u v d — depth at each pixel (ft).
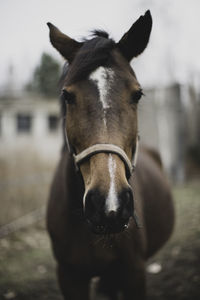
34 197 15.19
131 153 4.35
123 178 3.61
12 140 17.24
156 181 7.40
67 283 5.41
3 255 10.20
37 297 8.11
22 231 12.20
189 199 14.87
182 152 19.69
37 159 17.35
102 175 3.59
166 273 8.62
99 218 3.42
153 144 19.56
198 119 23.02
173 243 10.28
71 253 5.11
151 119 19.54
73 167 4.86
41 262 9.89
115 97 4.02
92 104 3.98
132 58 4.93
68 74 4.52
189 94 22.47
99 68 4.15
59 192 5.57
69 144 4.64
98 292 7.65
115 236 4.57
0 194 13.85
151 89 19.44
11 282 8.70
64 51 5.09
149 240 6.46
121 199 3.42
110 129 3.88
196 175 21.25
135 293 5.28
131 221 4.99
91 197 3.56
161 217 6.97
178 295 7.55
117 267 5.24
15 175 15.84
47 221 5.82
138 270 5.24
